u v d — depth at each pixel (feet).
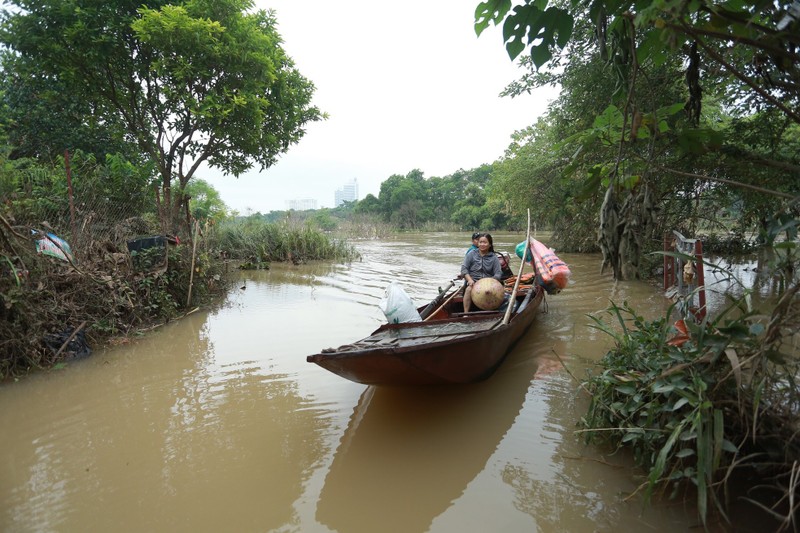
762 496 9.27
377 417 13.99
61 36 32.65
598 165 12.69
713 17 7.64
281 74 40.27
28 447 12.52
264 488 10.63
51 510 9.95
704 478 8.31
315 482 10.84
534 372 17.12
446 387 15.87
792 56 6.84
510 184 58.90
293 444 12.53
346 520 9.52
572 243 54.13
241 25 35.73
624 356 12.25
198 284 29.09
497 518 9.45
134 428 13.47
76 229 23.66
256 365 18.53
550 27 9.16
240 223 58.13
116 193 34.19
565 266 24.71
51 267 20.24
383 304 17.76
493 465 11.34
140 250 25.52
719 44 13.28
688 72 10.70
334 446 12.40
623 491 10.02
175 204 38.70
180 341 21.76
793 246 8.79
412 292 33.19
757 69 9.97
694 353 9.97
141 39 32.04
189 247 29.50
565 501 9.84
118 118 40.24
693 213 30.96
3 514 9.84
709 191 27.40
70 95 38.34
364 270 44.93
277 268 46.73
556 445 12.04
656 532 8.75
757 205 20.95
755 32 7.70
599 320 13.56
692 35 7.21
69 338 19.38
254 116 36.19
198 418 14.07
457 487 10.54
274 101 40.55
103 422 13.85
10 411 14.65
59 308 19.83
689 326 10.10
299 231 53.98
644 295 29.17
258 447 12.39
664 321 11.62
